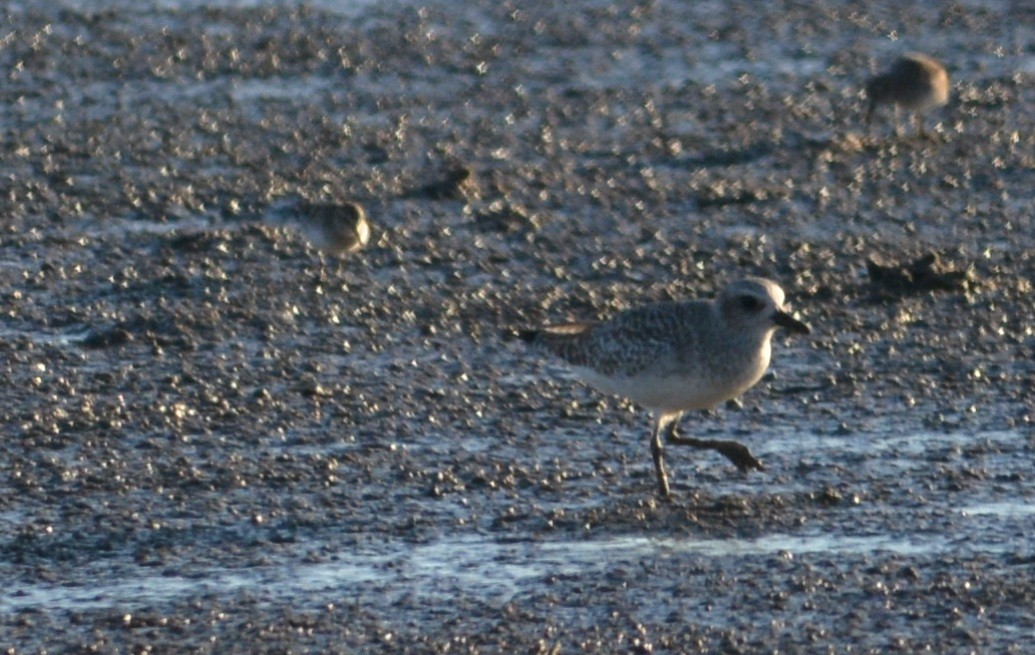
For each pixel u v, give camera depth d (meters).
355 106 29.50
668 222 22.42
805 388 15.95
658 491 13.34
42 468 13.81
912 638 10.44
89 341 17.25
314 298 18.91
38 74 31.39
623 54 34.38
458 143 26.89
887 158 25.84
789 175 24.88
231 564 11.90
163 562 11.94
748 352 12.92
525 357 16.97
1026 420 15.04
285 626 10.79
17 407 15.32
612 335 13.26
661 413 13.38
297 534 12.47
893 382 16.09
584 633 10.61
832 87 31.48
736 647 10.37
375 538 12.38
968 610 10.84
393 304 18.73
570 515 12.80
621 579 11.47
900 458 14.07
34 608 11.14
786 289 19.23
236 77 31.61
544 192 23.84
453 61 33.34
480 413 15.31
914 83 27.20
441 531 12.51
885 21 37.47
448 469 13.84
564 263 20.52
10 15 36.56
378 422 15.05
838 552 11.92
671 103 30.14
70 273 19.78
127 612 11.05
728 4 39.25
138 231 21.72
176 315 18.06
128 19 36.50
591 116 29.00
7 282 19.39
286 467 13.89
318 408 15.41
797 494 13.20
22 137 26.62
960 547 11.98
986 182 24.33
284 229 21.61
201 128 27.55
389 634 10.65
